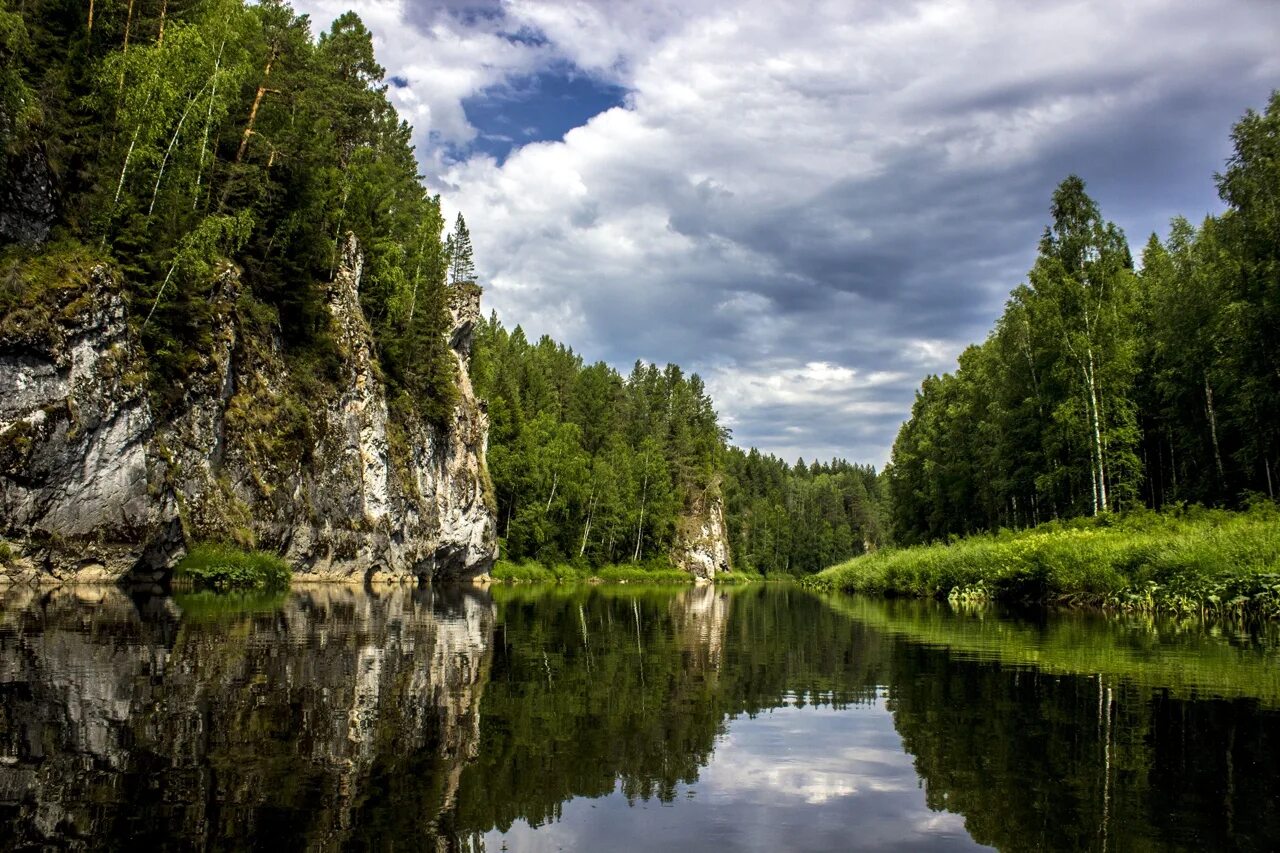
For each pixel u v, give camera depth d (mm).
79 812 5523
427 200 77625
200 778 6434
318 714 8977
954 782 6848
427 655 14820
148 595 26594
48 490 26922
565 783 6840
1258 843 5230
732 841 5434
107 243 31125
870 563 55156
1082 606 28328
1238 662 13625
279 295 43500
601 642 19062
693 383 153000
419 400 59469
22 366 26078
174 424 32656
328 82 55594
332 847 5020
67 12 34906
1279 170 35125
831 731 9023
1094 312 44594
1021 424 53062
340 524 44750
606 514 105188
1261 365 36031
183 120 34281
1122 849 5152
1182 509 37594
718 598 53094
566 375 127688
